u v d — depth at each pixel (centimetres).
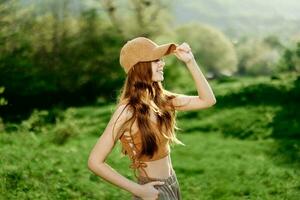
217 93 2839
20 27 4284
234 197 1105
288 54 6619
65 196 997
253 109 2402
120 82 4675
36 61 4431
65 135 1919
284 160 1502
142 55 424
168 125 422
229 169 1370
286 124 2111
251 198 1093
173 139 428
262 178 1253
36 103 4219
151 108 418
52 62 4488
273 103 2517
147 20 5038
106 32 4722
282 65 6706
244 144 1833
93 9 4753
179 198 432
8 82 4081
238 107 2492
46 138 1931
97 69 4619
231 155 1636
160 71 432
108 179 408
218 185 1191
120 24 4941
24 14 4369
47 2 4597
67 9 4653
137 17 5009
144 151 417
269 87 2794
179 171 1380
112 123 416
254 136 2034
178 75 4159
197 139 1994
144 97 419
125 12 5003
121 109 419
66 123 2075
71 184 1062
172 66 4141
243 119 2258
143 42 428
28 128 2022
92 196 1030
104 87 4628
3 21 4219
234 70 12875
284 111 2319
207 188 1177
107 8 4891
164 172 424
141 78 424
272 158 1553
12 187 992
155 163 422
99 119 2670
